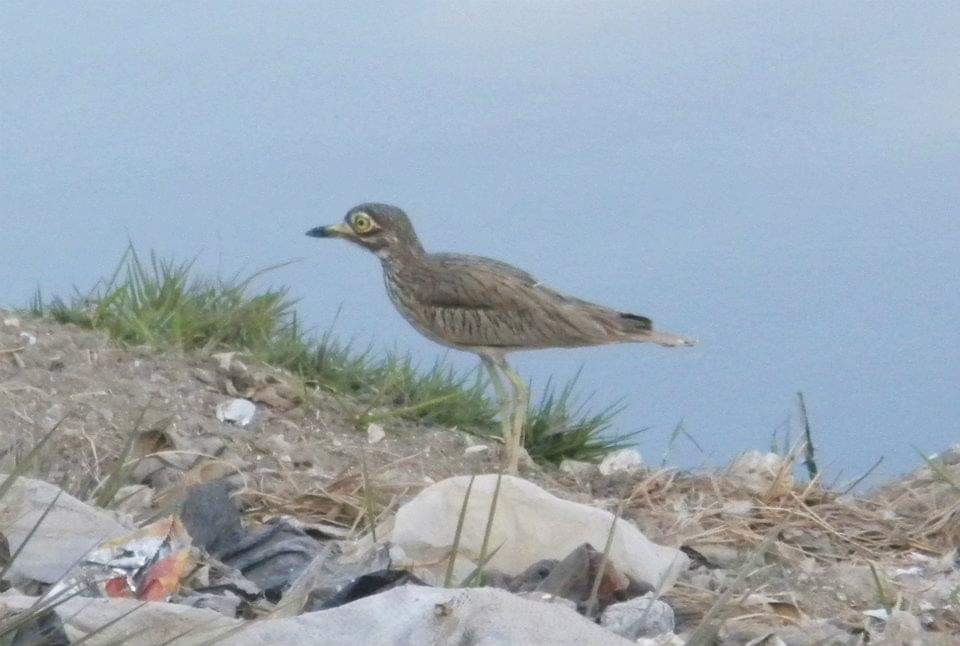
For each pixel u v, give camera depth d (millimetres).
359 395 16016
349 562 8469
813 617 9094
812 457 13797
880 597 9430
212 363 15258
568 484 14375
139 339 15500
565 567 7934
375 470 12805
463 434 15453
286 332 16859
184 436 12562
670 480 13422
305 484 11914
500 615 5777
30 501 8078
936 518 12586
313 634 5668
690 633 7773
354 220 16125
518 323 15555
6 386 12820
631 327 15828
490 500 8539
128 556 7574
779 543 11391
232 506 9312
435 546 8312
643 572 8508
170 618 5836
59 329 15148
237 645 5598
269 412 14422
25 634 5691
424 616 5758
